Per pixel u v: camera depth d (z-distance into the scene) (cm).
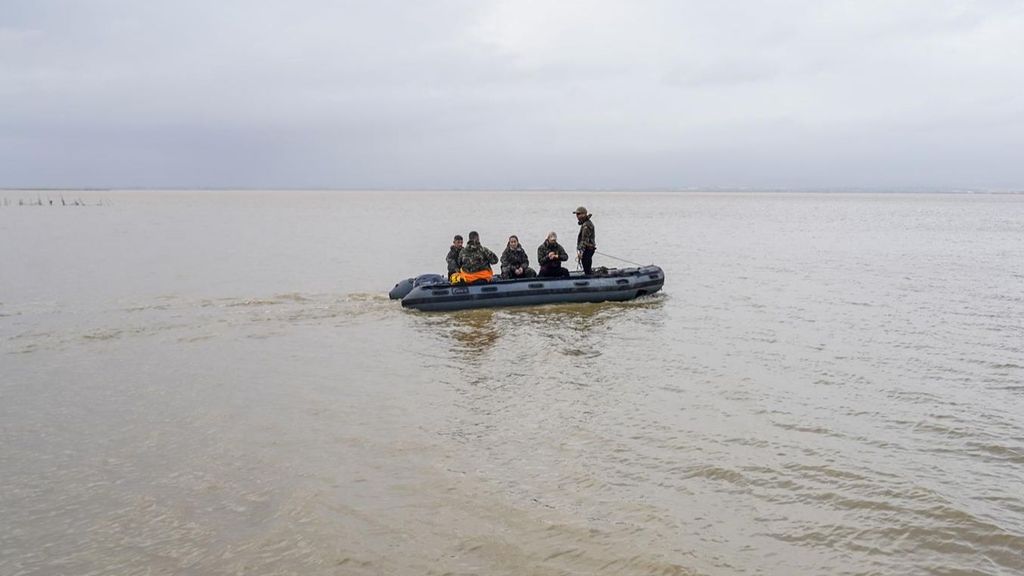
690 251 3222
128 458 755
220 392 988
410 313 1562
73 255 2905
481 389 1001
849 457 746
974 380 1024
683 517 624
